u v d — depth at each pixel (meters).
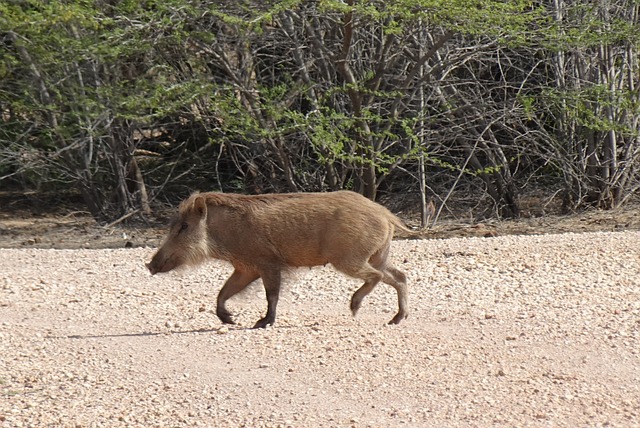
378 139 47.34
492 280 29.31
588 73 49.91
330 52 44.22
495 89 49.47
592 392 17.94
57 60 43.19
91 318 25.91
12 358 21.52
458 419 16.69
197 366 20.44
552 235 38.03
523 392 18.00
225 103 43.09
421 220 49.16
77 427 16.94
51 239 47.28
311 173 50.66
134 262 34.31
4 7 40.91
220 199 24.08
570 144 49.84
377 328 23.38
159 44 43.31
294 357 20.78
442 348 21.20
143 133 54.78
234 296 26.16
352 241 23.48
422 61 44.72
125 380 19.66
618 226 46.38
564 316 24.06
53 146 50.22
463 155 52.03
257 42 47.06
